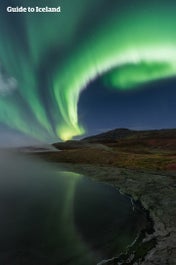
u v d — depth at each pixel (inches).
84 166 2089.1
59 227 754.8
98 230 738.2
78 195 1140.5
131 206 999.6
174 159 2325.3
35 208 928.3
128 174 1696.6
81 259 584.4
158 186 1333.7
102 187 1337.4
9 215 847.7
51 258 582.2
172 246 655.1
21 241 663.1
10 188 1214.3
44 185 1322.6
